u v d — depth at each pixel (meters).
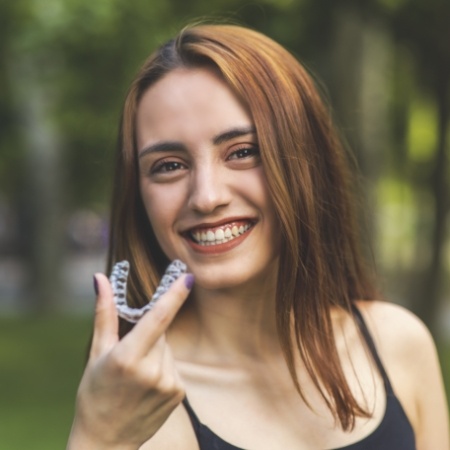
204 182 2.04
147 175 2.12
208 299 2.26
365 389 2.27
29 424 8.34
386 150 15.03
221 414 2.16
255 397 2.20
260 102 2.07
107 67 8.52
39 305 18.72
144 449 2.06
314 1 8.61
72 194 20.12
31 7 7.92
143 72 2.13
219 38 2.13
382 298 2.56
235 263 2.09
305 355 2.19
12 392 10.05
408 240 24.89
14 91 15.65
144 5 8.01
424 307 12.43
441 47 9.69
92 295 22.94
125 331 2.23
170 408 1.69
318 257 2.18
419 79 12.02
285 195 2.08
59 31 7.71
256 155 2.09
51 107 10.65
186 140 2.05
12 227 31.77
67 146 18.44
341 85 9.81
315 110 2.23
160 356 1.66
